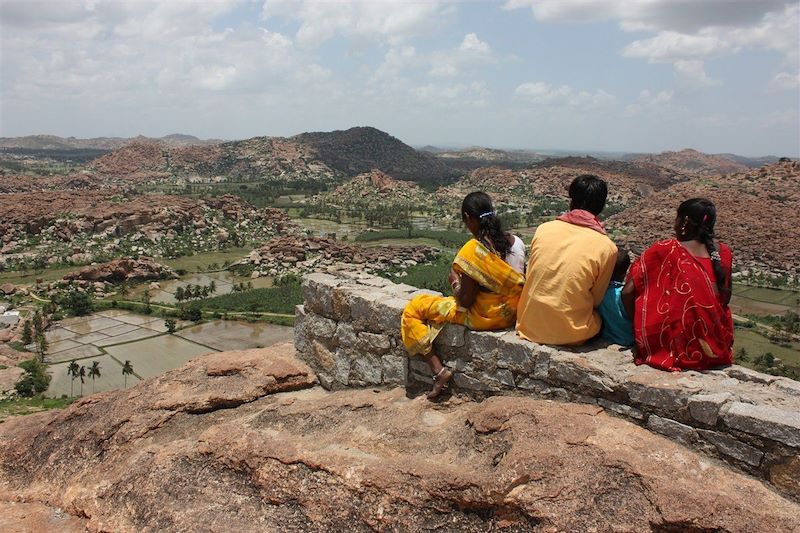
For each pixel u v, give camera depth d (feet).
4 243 376.07
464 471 14.88
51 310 232.73
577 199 18.71
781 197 388.37
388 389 21.93
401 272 301.63
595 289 17.80
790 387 14.80
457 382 19.72
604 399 16.03
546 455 13.99
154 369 173.58
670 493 12.50
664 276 16.69
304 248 356.59
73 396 150.10
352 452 17.12
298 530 15.46
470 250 18.81
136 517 17.47
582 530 12.52
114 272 291.38
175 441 20.51
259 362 25.40
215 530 15.89
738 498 12.26
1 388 151.94
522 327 18.25
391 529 14.48
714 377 15.80
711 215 17.21
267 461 17.02
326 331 24.72
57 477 21.53
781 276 290.35
